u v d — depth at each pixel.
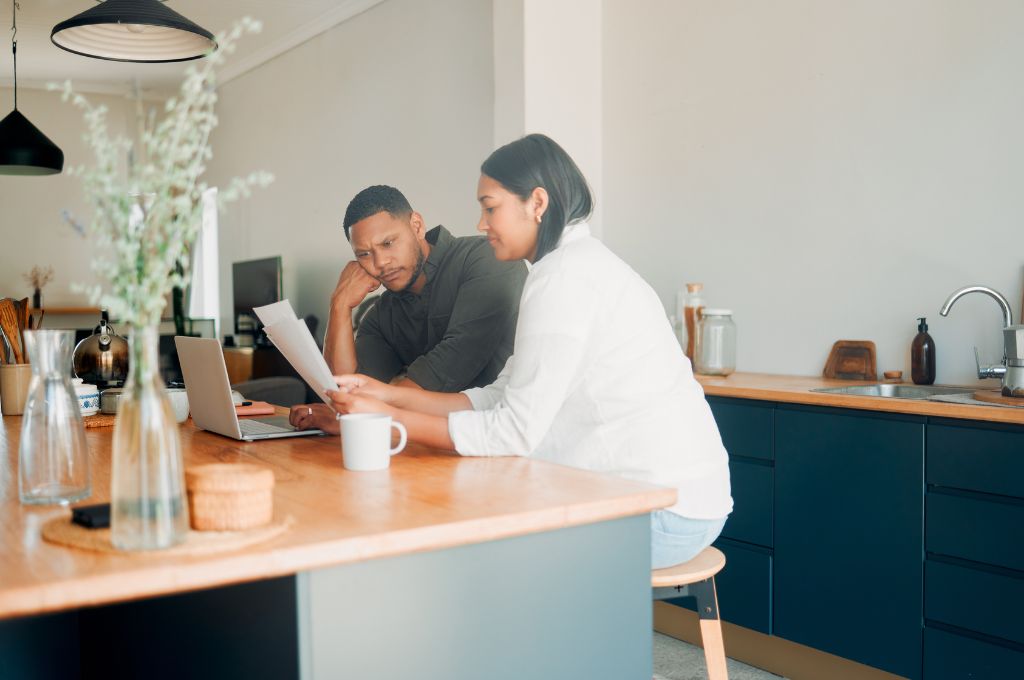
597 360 1.72
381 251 3.23
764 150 3.39
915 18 2.92
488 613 1.24
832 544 2.58
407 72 5.00
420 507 1.26
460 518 1.19
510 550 1.26
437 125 4.78
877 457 2.46
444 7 4.69
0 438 2.07
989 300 2.76
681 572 1.70
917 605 2.37
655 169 3.82
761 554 2.78
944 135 2.86
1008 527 2.17
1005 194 2.71
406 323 3.46
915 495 2.37
